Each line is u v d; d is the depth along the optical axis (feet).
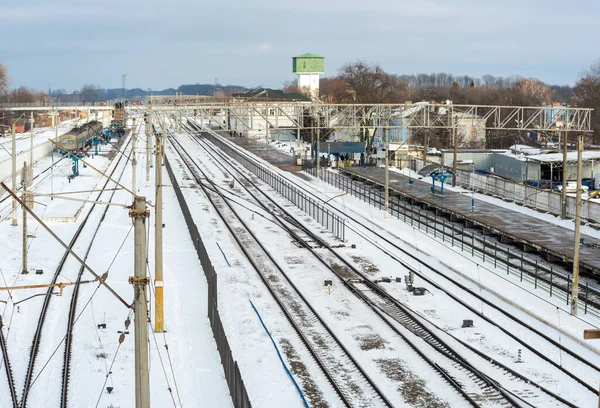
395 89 571.28
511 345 99.40
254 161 341.21
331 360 93.56
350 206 224.53
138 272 58.80
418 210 221.05
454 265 145.69
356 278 135.33
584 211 188.14
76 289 122.21
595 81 443.32
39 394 81.46
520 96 556.10
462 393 81.97
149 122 217.97
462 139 377.91
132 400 80.74
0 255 148.97
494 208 206.80
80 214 202.49
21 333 101.45
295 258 152.87
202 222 194.70
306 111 331.57
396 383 85.81
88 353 94.38
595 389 83.46
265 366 92.22
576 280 112.06
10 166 258.98
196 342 101.04
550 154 280.31
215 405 80.74
